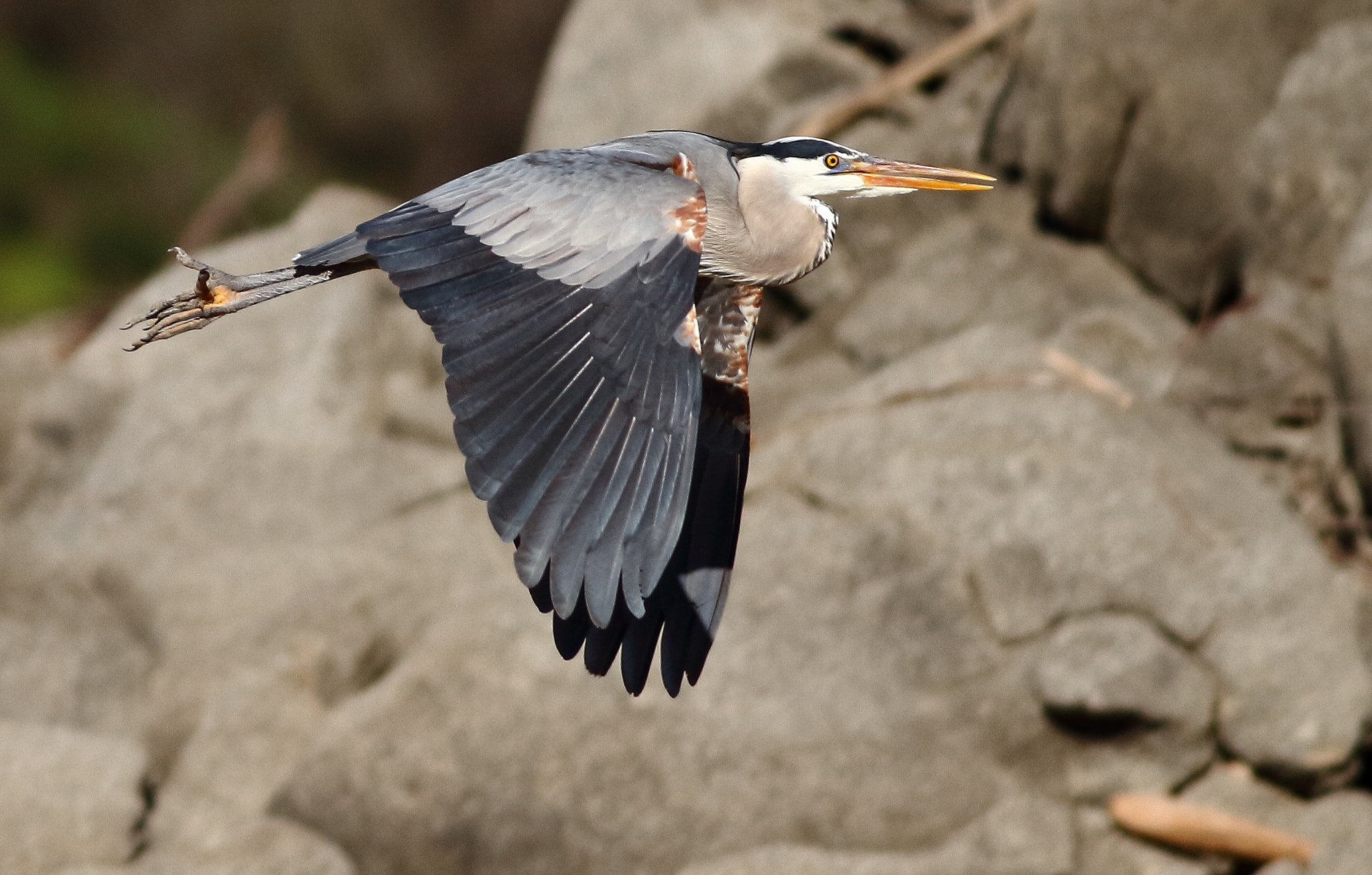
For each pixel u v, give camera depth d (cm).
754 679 1095
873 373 1394
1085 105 1409
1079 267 1430
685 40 1695
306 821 1098
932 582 1120
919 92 1612
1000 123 1489
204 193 2820
